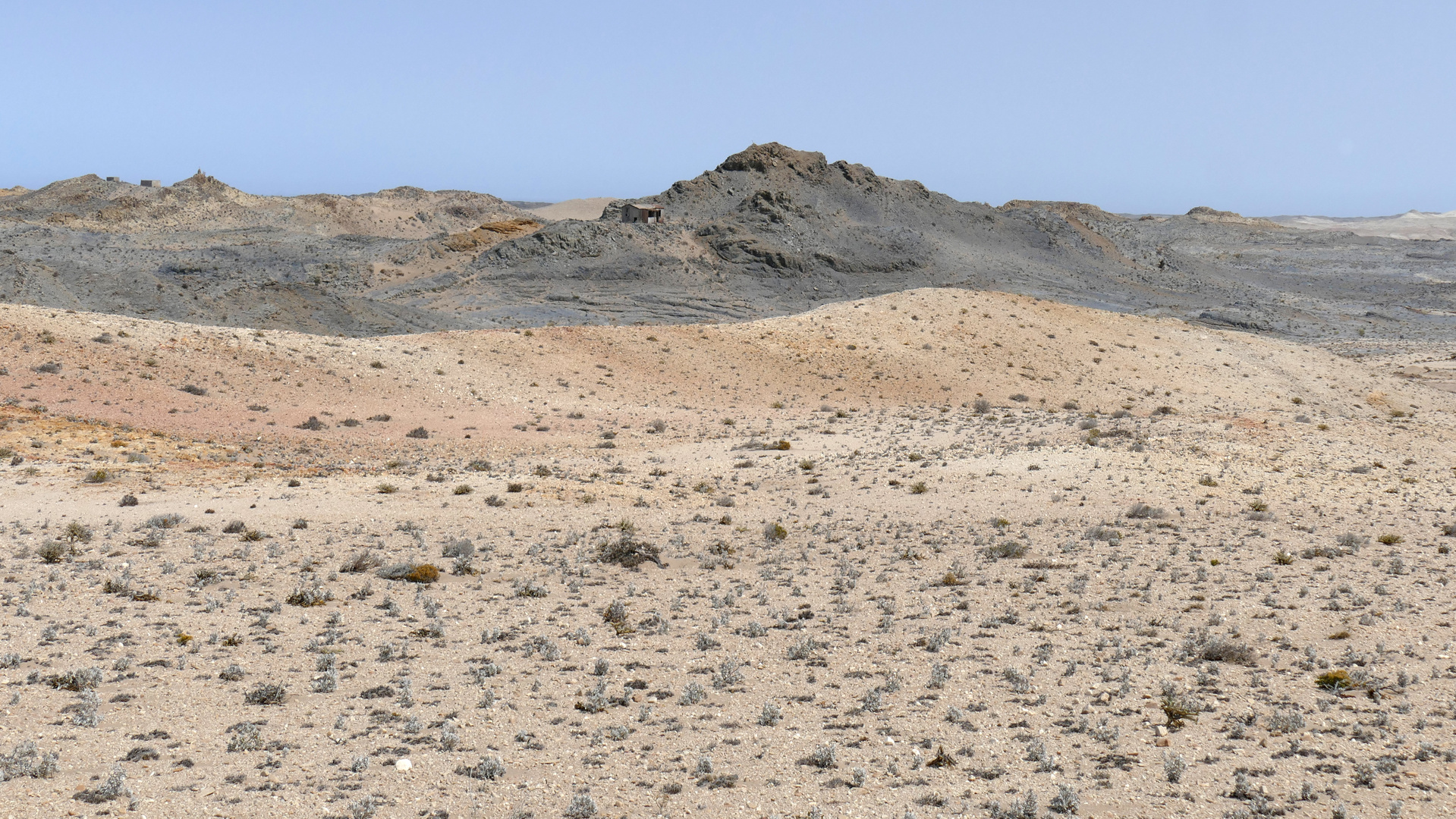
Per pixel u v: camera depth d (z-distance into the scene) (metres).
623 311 170.75
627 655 18.39
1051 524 32.34
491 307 173.25
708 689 16.59
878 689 16.50
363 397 60.53
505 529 30.47
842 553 28.44
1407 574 25.42
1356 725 14.91
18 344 56.22
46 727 13.77
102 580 22.42
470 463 44.50
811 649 18.66
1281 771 13.27
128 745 13.38
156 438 45.66
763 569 26.19
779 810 12.01
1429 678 17.08
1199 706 15.60
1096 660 18.27
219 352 62.69
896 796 12.40
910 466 42.62
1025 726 14.90
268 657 17.61
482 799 12.16
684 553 28.16
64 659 16.81
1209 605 22.38
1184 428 50.75
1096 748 14.04
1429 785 12.77
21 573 22.83
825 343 84.88
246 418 53.38
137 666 16.72
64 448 41.00
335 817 11.52
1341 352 147.50
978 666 17.83
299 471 39.53
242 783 12.35
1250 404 80.94
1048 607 22.34
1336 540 29.77
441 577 24.42
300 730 14.23
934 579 25.17
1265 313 196.88
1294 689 16.62
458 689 16.22
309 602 21.42
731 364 79.00
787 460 45.84
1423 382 105.50
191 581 22.81
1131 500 35.41
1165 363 89.00
